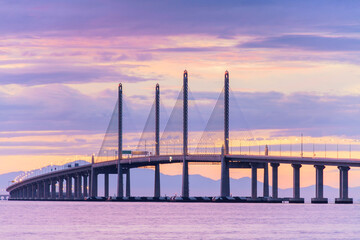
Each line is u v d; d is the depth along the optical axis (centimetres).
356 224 16938
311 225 16662
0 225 16962
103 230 15550
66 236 14375
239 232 15088
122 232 15088
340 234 14750
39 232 15188
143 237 14162
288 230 15525
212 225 16675
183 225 16700
